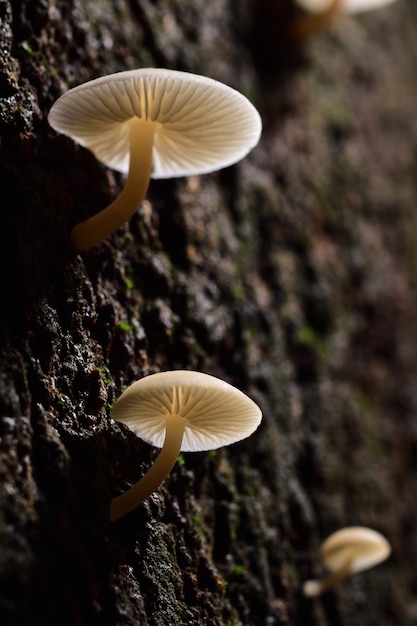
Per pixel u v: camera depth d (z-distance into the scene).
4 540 0.16
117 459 0.18
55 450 0.17
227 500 0.20
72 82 0.20
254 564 0.20
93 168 0.19
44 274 0.18
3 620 0.16
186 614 0.18
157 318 0.20
